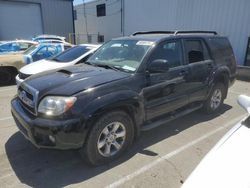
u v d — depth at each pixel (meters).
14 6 23.64
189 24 15.30
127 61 4.09
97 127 3.26
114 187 3.09
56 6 25.88
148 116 4.03
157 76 4.03
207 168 2.01
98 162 3.46
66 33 27.20
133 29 21.05
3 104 6.46
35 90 3.32
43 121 3.05
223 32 13.42
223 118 5.48
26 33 24.86
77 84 3.33
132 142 3.87
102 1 29.27
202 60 5.10
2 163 3.56
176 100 4.48
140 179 3.25
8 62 8.83
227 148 2.15
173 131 4.72
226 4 13.04
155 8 18.11
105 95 3.29
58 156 3.75
